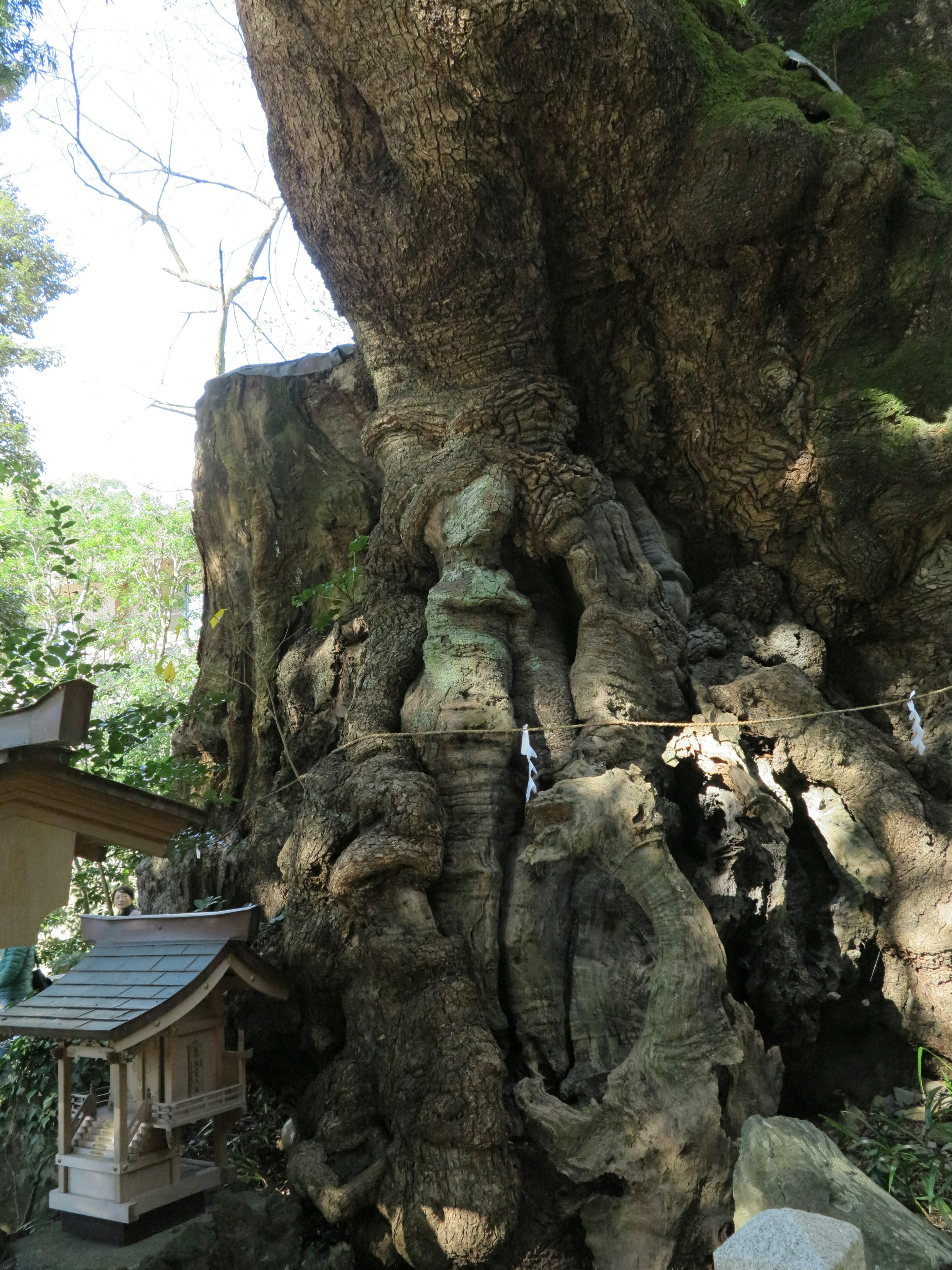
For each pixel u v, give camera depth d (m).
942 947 5.10
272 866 5.93
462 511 5.29
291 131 5.51
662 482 6.44
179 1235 3.83
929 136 6.71
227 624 7.29
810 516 6.09
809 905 5.31
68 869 2.75
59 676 6.38
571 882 4.61
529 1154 3.90
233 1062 4.28
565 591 5.70
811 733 5.48
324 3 4.92
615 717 4.95
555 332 6.02
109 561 16.89
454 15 4.78
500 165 5.25
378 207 5.44
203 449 7.37
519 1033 4.23
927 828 5.33
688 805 5.14
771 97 5.50
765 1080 4.22
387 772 4.54
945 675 6.17
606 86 5.12
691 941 4.10
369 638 5.66
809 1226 1.96
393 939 4.16
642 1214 3.77
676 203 5.51
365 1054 4.27
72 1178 4.02
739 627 6.14
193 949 4.21
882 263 5.73
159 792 6.81
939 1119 4.70
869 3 6.96
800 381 5.90
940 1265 3.27
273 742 6.68
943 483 5.78
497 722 4.68
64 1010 4.04
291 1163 4.07
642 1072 3.96
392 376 5.96
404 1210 3.80
